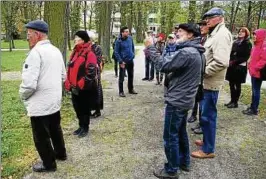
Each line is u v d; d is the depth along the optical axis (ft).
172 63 11.14
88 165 13.69
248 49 21.81
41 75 12.00
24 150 15.20
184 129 12.69
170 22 92.07
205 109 13.93
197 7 65.46
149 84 33.40
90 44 16.28
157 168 13.42
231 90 22.97
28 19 97.86
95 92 16.71
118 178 12.60
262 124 19.38
